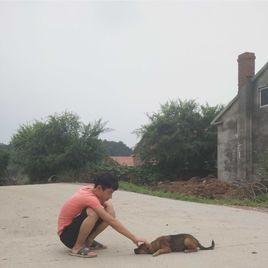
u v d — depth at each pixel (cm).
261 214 1203
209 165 3300
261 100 2588
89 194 690
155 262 642
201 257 671
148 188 2334
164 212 1230
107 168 3142
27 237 886
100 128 3350
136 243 697
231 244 774
